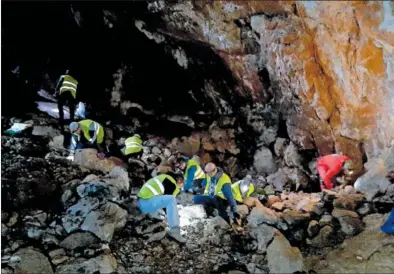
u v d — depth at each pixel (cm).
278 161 924
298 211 616
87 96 1202
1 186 558
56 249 460
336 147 763
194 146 974
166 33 981
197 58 1041
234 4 744
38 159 697
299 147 859
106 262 439
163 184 528
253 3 710
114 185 607
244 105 1041
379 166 650
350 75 650
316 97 723
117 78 1191
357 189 666
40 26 1237
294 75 740
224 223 550
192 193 630
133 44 1132
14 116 960
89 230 491
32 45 1273
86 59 1249
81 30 1191
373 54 597
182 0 819
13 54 1198
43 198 579
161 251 489
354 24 586
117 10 1014
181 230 539
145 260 472
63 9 1155
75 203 568
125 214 529
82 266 434
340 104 707
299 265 454
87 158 718
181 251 494
